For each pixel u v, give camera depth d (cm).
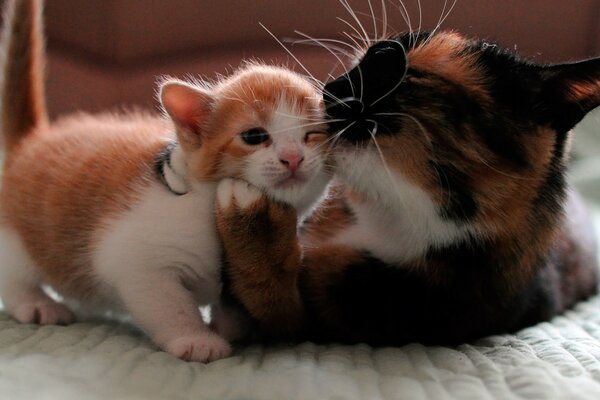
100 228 58
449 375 52
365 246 58
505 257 57
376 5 89
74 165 61
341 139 56
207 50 90
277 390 49
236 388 49
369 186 57
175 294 56
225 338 57
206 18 90
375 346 58
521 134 56
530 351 56
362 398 49
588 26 93
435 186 55
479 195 55
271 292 56
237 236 55
